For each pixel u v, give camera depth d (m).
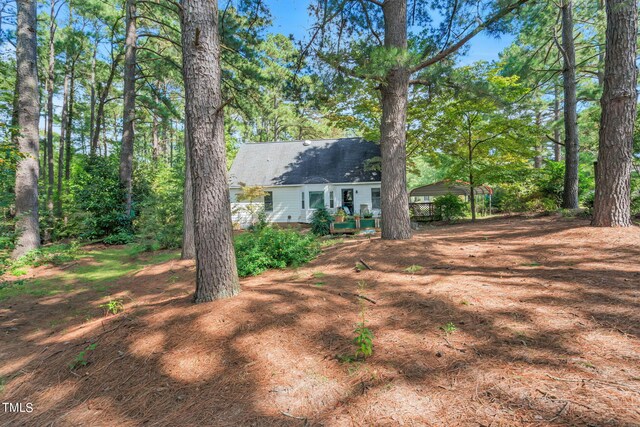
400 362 2.51
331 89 7.25
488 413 1.87
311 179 17.19
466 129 13.36
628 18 5.85
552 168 14.36
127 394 2.57
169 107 17.27
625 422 1.65
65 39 18.61
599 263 4.36
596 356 2.29
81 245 12.23
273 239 6.38
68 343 3.64
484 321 3.00
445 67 6.87
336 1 7.50
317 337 3.03
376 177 16.72
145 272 7.83
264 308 3.61
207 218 4.04
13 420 2.49
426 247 6.17
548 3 12.48
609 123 6.02
